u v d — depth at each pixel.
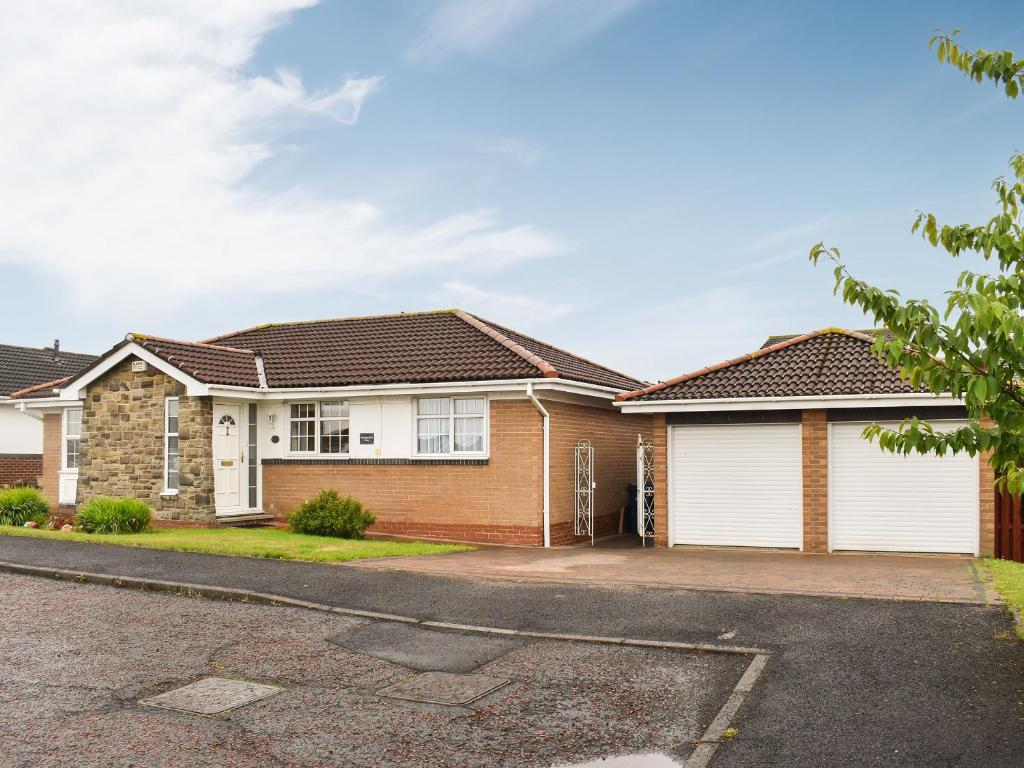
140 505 17.08
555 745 6.23
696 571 12.95
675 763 5.89
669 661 8.09
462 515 17.80
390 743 6.29
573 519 18.44
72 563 12.70
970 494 14.97
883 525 15.39
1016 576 12.19
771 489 16.14
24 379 29.78
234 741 6.33
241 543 14.79
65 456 22.11
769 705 6.80
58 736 6.39
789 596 10.60
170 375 18.33
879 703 6.75
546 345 22.75
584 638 8.82
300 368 20.16
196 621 9.73
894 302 6.77
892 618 9.29
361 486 18.73
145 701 7.16
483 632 9.19
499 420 17.61
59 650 8.58
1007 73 7.26
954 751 5.85
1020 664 7.61
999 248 6.97
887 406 15.11
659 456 16.88
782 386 16.03
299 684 7.59
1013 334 5.94
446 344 19.95
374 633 9.21
